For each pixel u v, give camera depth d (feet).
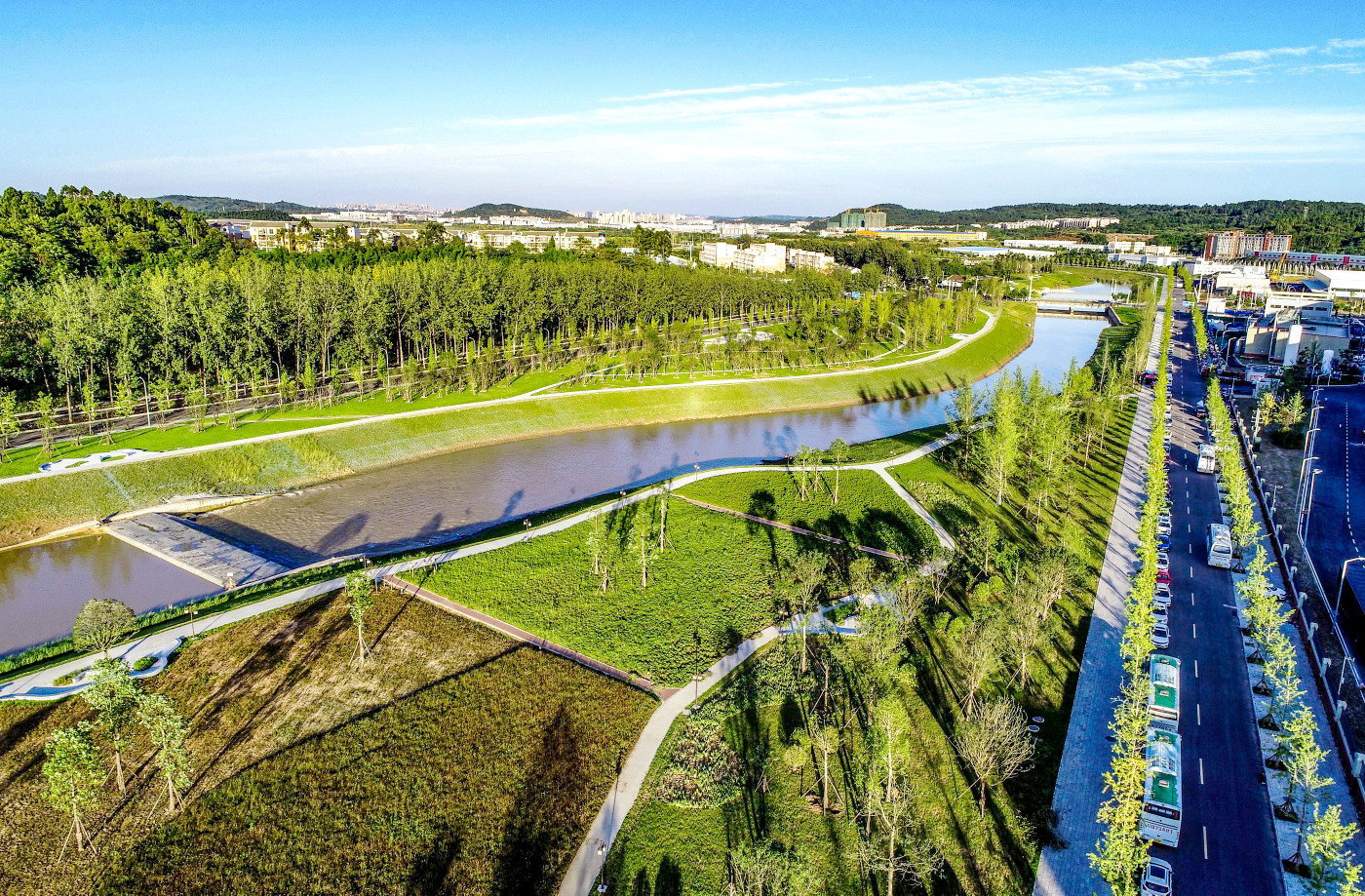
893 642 252.21
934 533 374.43
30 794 205.98
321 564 340.59
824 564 308.19
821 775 223.92
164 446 440.86
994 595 308.19
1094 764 225.35
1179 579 334.44
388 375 613.52
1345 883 168.55
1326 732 238.68
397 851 194.49
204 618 284.20
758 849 180.86
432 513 412.57
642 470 489.67
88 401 469.98
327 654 266.36
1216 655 278.26
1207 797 213.25
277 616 286.05
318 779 213.25
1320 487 444.55
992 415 504.84
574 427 569.23
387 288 644.69
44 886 182.19
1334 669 270.67
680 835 203.21
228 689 248.11
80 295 492.95
